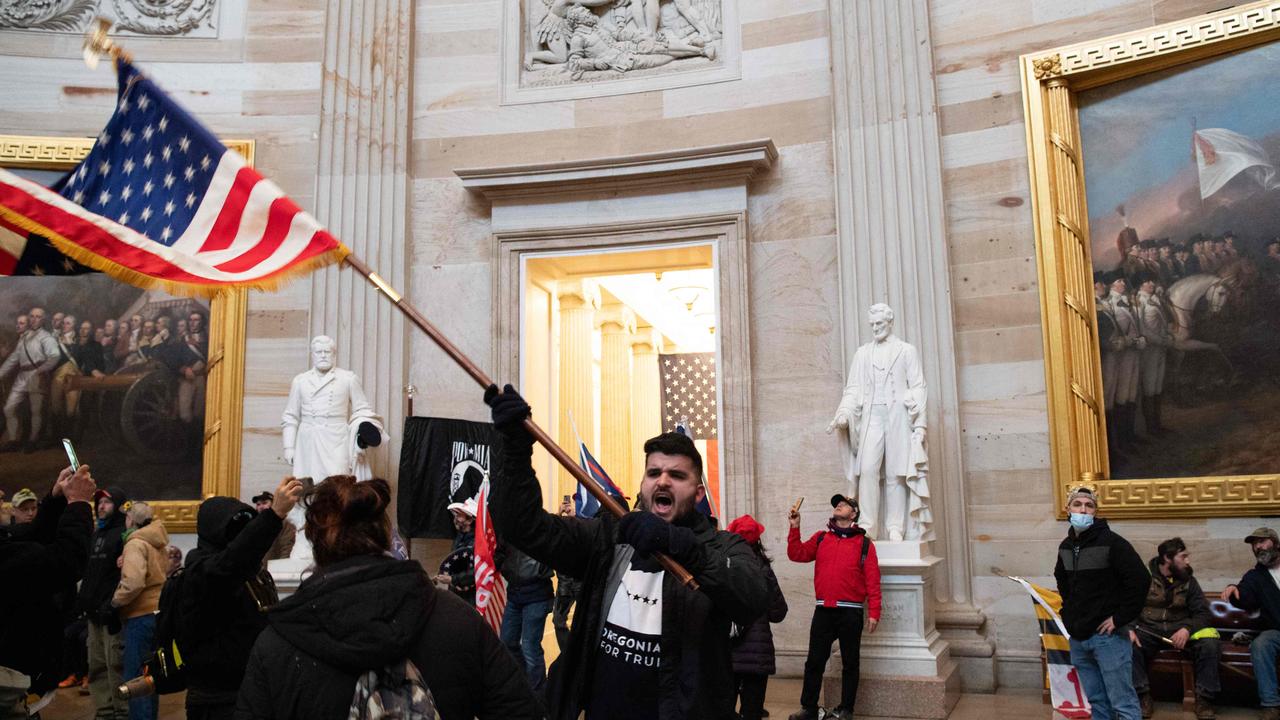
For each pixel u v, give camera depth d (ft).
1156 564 24.12
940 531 27.94
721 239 32.01
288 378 33.47
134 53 35.29
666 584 8.36
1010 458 28.22
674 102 33.78
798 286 31.55
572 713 8.53
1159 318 27.14
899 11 31.01
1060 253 28.27
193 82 35.27
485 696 7.68
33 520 13.52
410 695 7.06
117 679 20.44
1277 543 22.53
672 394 61.16
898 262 29.78
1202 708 22.22
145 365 33.76
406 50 35.32
